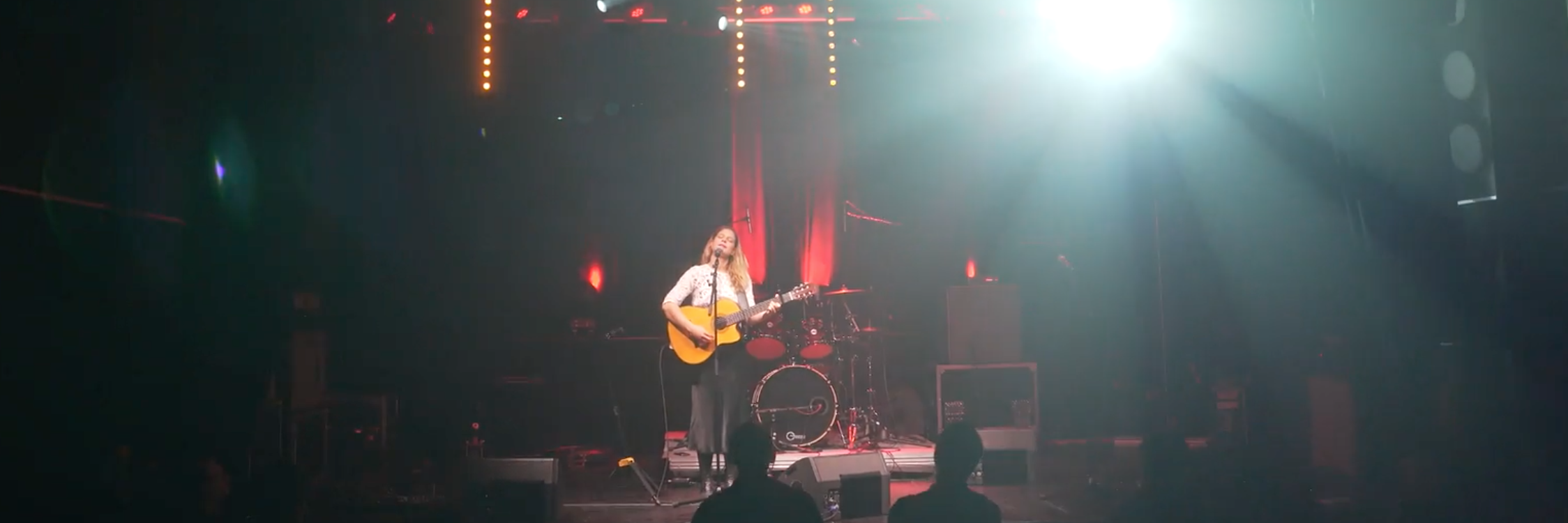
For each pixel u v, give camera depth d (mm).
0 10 5039
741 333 5406
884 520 4793
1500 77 3971
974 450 2904
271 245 7273
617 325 9523
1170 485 4398
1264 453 5699
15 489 5016
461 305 9039
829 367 7082
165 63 6105
